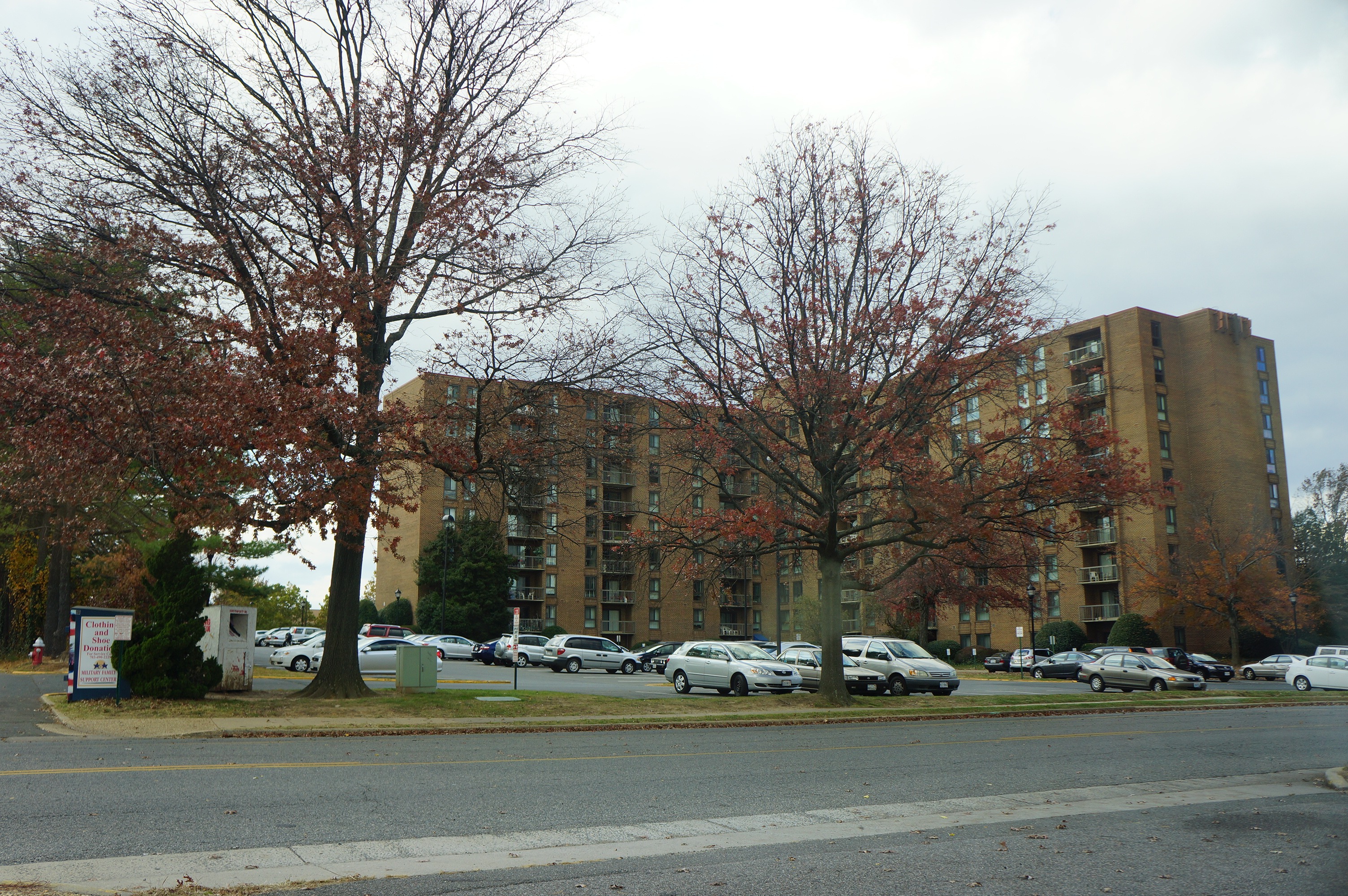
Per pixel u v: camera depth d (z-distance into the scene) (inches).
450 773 474.9
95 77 790.5
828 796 431.2
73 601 1785.2
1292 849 326.3
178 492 740.7
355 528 748.6
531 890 256.2
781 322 989.2
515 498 946.7
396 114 844.6
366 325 800.9
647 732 756.6
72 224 800.3
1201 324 2490.2
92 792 385.4
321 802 380.5
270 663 1776.6
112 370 686.5
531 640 2027.6
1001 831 356.2
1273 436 2513.5
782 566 1304.1
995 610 2677.2
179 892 243.1
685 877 274.5
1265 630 2242.9
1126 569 2406.5
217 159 797.2
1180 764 569.0
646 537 1067.9
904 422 979.9
